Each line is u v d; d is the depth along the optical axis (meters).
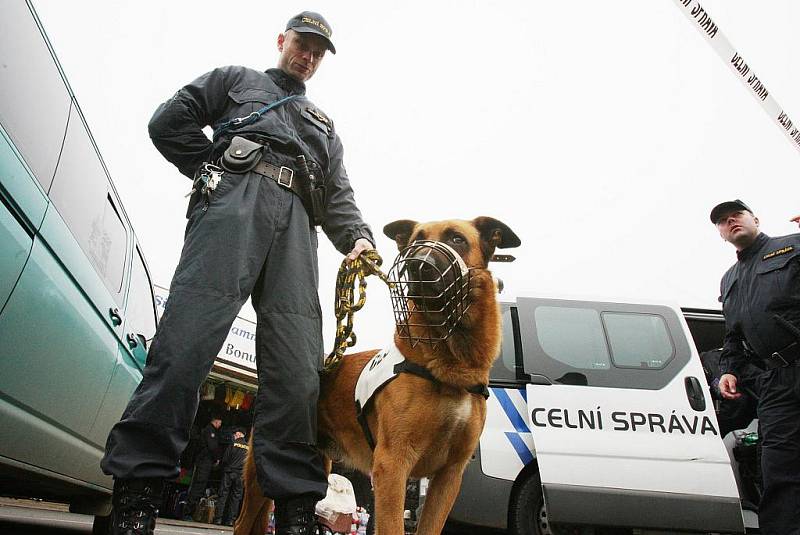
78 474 2.76
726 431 3.49
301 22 2.23
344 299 2.28
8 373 1.83
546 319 3.56
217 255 1.78
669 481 3.02
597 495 2.96
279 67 2.27
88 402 2.66
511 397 3.32
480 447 3.15
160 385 1.61
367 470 2.45
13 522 3.75
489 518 3.05
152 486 1.57
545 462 3.03
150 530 1.56
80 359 2.46
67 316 2.28
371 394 2.16
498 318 2.28
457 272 2.03
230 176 1.89
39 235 1.98
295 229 2.00
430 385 2.03
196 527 6.61
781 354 2.72
